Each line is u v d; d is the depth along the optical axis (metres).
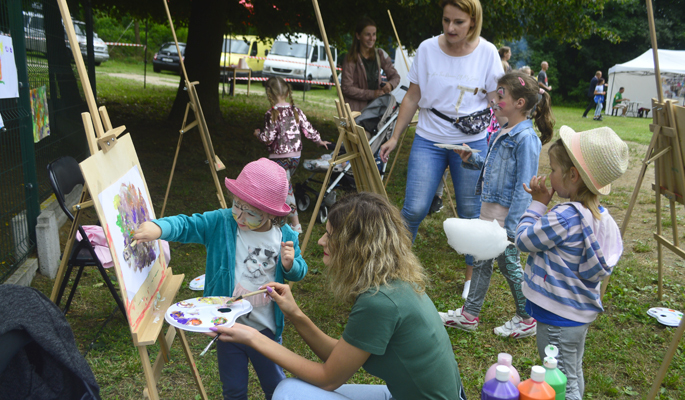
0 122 3.34
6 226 3.90
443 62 3.78
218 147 8.98
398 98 10.33
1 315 1.47
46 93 5.14
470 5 3.52
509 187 3.31
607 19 30.11
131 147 2.35
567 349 2.47
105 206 1.84
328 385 1.94
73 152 6.32
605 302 4.18
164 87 17.09
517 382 1.84
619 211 6.77
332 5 9.91
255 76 21.50
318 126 12.28
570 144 2.42
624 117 22.22
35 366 1.59
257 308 2.29
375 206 1.93
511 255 3.46
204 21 10.12
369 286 1.86
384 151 4.03
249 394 2.94
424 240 5.51
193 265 4.54
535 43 31.27
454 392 1.96
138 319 1.95
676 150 3.56
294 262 2.32
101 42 22.81
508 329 3.63
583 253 2.39
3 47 3.68
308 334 2.19
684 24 29.62
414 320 1.84
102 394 2.86
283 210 2.18
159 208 5.90
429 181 3.89
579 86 30.64
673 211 3.86
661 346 3.58
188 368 3.13
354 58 6.34
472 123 3.79
